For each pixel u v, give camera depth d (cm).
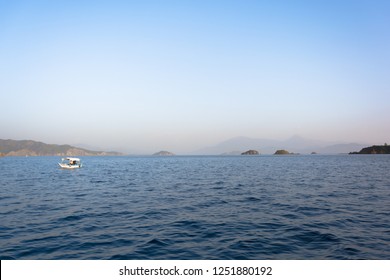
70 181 4575
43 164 12494
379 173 5778
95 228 1648
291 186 3641
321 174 5616
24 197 2869
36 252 1262
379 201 2508
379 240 1383
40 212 2114
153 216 1953
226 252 1252
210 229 1614
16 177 5400
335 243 1341
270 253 1234
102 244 1365
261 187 3553
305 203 2423
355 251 1235
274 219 1844
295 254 1218
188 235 1501
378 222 1741
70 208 2266
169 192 3158
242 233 1529
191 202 2505
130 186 3794
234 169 7612
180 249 1294
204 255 1221
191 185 3844
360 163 10612
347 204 2367
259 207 2259
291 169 7381
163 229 1620
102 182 4378
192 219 1858
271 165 9806
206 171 6888
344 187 3506
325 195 2864
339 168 7644
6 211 2158
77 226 1695
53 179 4962
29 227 1678
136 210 2166
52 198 2795
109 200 2652
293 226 1656
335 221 1770
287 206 2292
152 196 2878
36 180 4766
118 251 1270
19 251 1273
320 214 1984
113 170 7688
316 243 1349
